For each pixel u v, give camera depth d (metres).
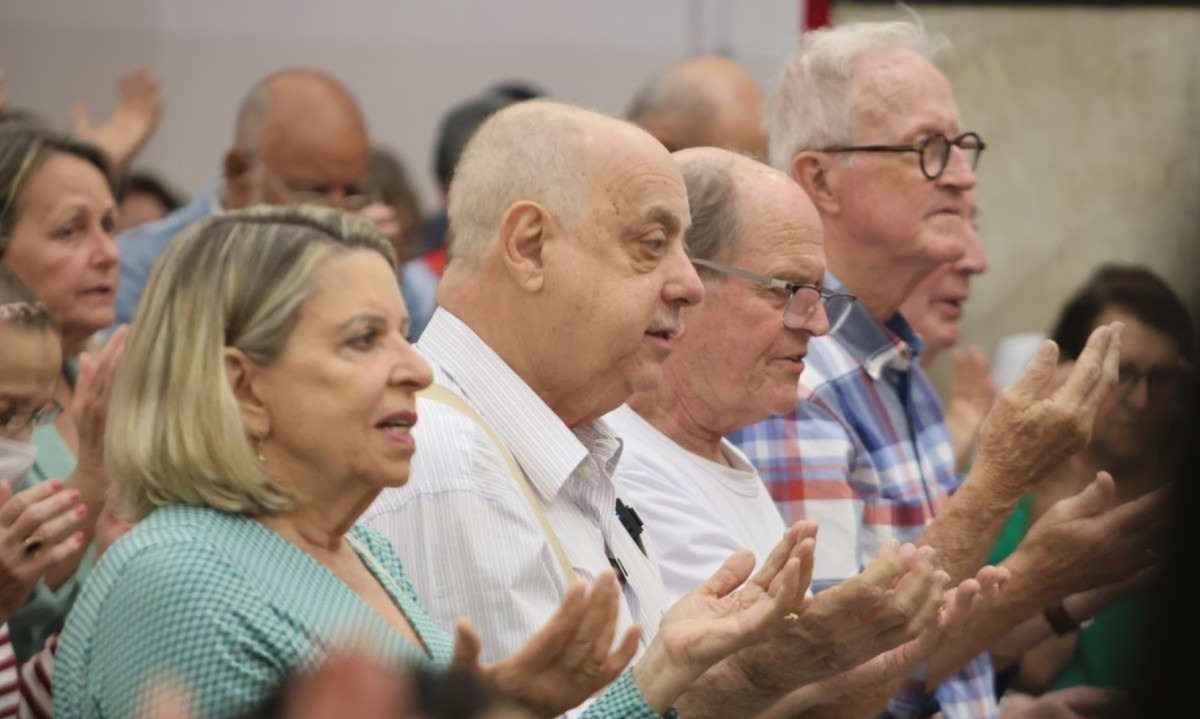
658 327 7.93
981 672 10.66
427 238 16.55
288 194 13.09
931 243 10.48
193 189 16.73
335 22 17.00
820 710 8.83
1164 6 15.94
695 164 9.29
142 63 16.58
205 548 6.21
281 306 6.40
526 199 7.83
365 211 13.01
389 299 6.56
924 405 10.91
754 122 14.30
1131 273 12.10
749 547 9.20
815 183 10.68
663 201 7.85
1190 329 11.65
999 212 16.19
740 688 7.20
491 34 17.23
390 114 17.14
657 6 17.41
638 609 8.01
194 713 5.89
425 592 7.24
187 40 16.69
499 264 7.85
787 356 9.18
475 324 7.90
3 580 7.55
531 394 7.80
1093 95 16.05
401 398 6.54
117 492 6.49
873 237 10.55
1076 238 16.14
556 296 7.78
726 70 14.47
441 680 3.84
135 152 13.96
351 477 6.50
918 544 9.19
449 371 7.81
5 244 10.09
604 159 7.82
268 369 6.43
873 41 10.69
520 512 7.43
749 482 9.36
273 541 6.40
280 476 6.48
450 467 7.36
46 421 8.95
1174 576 4.58
